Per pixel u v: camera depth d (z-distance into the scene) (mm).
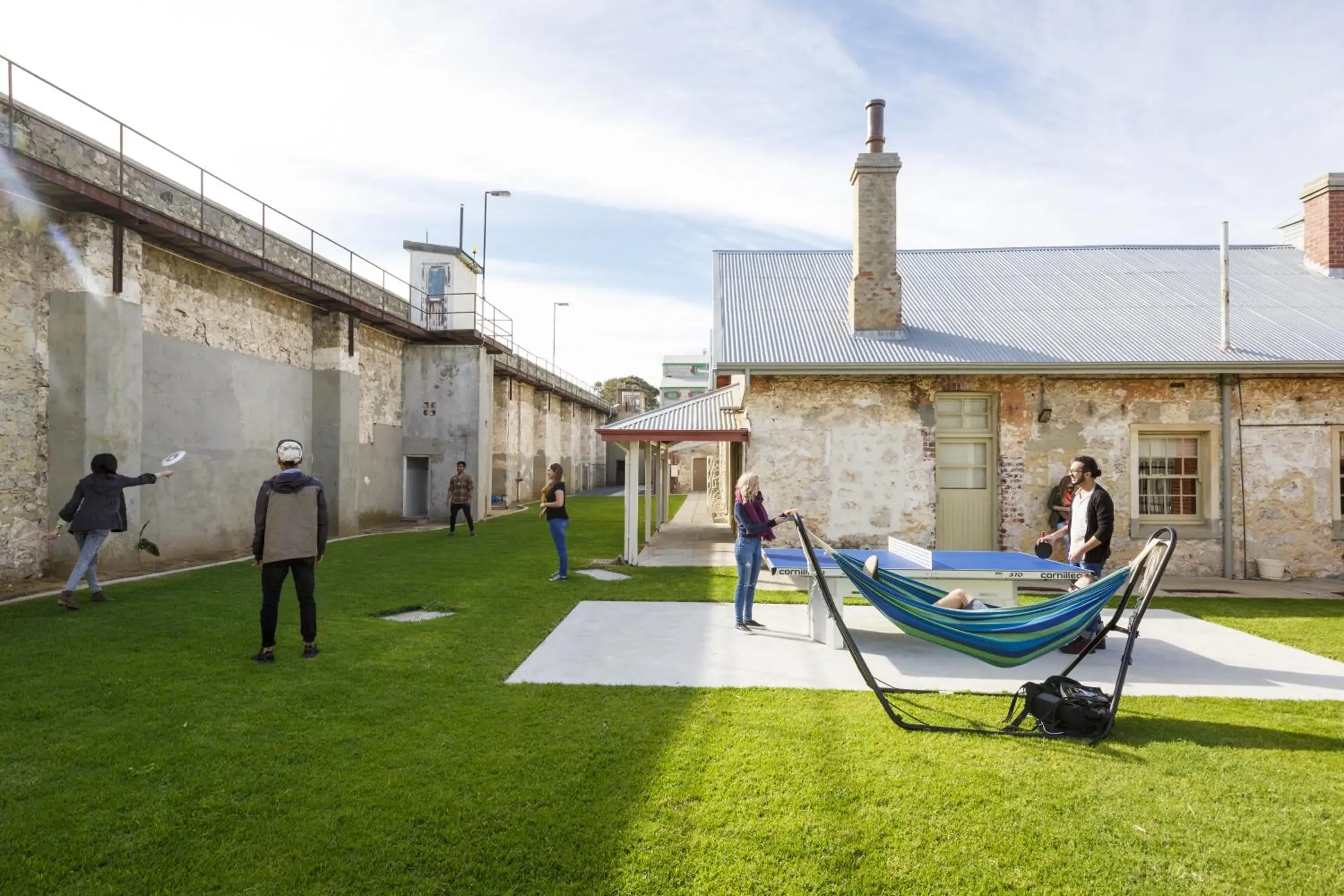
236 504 14391
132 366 10922
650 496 15547
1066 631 5168
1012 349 12016
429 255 23578
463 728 4590
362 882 2941
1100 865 3123
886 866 3096
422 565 11969
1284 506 11711
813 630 7113
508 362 27000
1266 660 6664
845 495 12008
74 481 10094
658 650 6664
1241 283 14570
